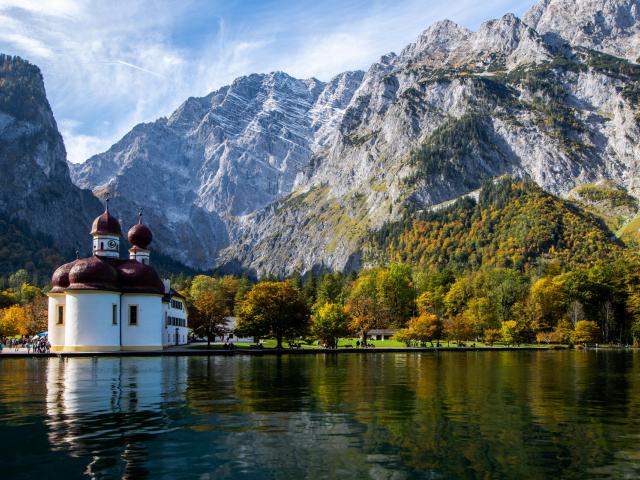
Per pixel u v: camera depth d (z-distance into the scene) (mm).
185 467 25266
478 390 50906
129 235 140875
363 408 39594
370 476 24109
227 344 129750
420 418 35875
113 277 118875
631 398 46031
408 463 25844
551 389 52469
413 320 165125
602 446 28797
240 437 30422
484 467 25297
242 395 45938
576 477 23984
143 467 25234
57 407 39531
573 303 194375
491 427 33219
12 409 38688
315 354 120000
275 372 68438
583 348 177000
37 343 125625
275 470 24906
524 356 122250
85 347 114125
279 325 131375
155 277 123938
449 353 134125
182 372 68125
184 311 168125
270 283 133500
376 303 191000
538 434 31438
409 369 76438
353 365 82938
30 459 26312
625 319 198000
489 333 174500
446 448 28375
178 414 36906
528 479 23734
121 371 69625
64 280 121000
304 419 35375
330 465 25547
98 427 32750
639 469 25000
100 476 24078
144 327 120188
